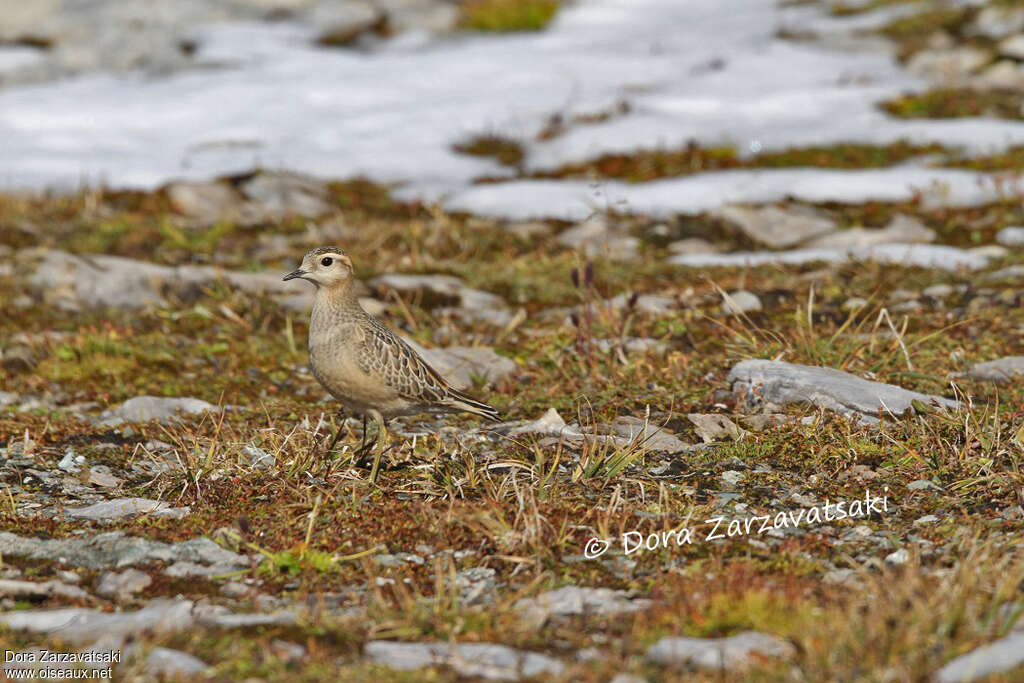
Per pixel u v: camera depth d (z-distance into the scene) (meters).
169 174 22.45
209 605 8.14
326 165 23.00
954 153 22.23
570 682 6.92
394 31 32.22
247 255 18.98
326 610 8.05
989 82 25.59
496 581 8.62
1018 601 7.75
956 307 15.91
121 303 16.89
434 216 20.62
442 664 7.16
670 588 8.29
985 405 12.16
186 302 16.92
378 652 7.35
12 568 8.80
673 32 30.84
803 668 6.87
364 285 17.30
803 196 20.77
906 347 13.98
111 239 19.23
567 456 11.20
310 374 14.46
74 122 25.64
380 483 10.50
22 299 16.69
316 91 27.45
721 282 17.14
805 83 26.22
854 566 8.52
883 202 20.42
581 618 7.90
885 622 7.12
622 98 25.83
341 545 9.16
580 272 17.62
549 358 14.27
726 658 7.09
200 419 12.61
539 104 25.86
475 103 26.12
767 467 10.85
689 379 13.41
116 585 8.52
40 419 12.56
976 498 9.90
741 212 19.80
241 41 31.12
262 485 10.46
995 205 19.98
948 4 29.41
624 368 13.63
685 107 25.28
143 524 9.65
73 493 10.55
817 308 15.98
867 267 17.55
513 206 20.97
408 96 27.03
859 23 29.50
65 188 21.69
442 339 15.46
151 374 14.26
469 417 12.59
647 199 20.91
